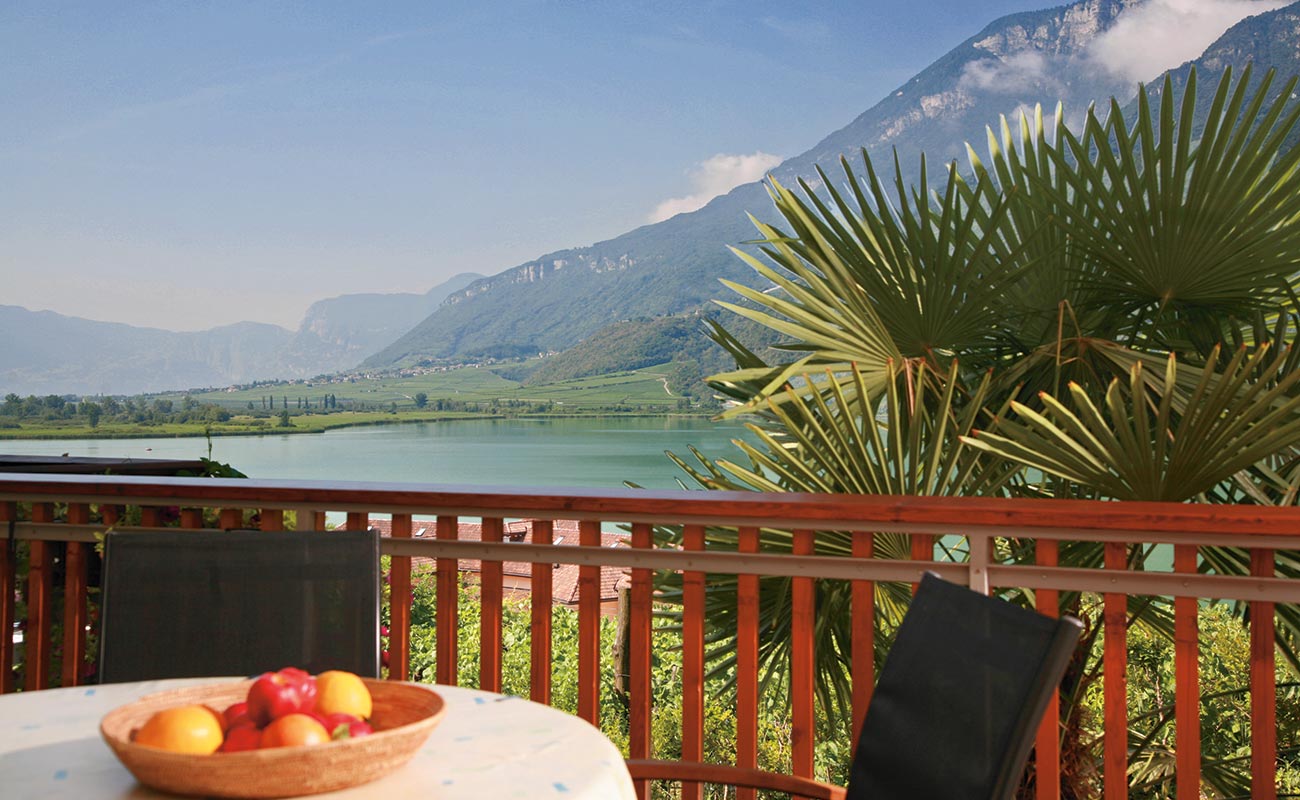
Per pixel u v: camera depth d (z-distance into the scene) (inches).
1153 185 129.4
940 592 57.3
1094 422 96.5
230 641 70.7
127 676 70.1
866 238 139.4
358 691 43.5
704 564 80.7
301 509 89.5
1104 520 70.2
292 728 38.5
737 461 133.7
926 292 138.3
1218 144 124.5
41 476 97.0
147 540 72.1
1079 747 133.8
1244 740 236.4
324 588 71.8
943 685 53.2
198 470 142.2
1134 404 93.7
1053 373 141.9
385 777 42.6
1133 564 111.0
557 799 40.6
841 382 135.3
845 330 136.6
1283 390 91.7
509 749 46.3
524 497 83.6
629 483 134.5
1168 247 132.1
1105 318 146.9
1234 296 135.4
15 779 42.2
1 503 98.7
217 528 114.7
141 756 37.1
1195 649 71.9
